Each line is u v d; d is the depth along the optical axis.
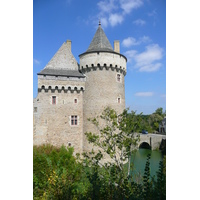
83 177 9.66
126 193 6.50
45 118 22.09
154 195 6.24
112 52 22.33
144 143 38.41
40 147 14.79
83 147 22.75
